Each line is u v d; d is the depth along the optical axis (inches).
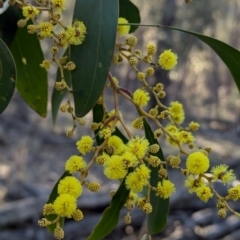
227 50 10.1
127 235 40.9
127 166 7.7
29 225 39.2
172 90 104.4
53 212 7.5
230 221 42.6
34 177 54.7
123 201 9.4
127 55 9.1
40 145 68.8
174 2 72.3
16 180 48.2
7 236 37.1
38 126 76.5
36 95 12.7
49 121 80.7
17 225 38.8
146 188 10.1
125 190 9.3
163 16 72.2
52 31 8.3
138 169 7.8
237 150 77.8
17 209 39.1
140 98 8.7
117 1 8.4
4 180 48.6
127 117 83.0
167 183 8.1
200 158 7.7
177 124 9.2
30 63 12.4
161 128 8.5
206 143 83.0
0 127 71.5
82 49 8.4
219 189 43.2
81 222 40.9
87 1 8.5
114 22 8.3
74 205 7.4
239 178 56.2
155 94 9.2
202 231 41.7
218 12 80.0
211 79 127.5
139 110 8.7
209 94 128.3
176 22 72.6
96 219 41.5
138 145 7.8
